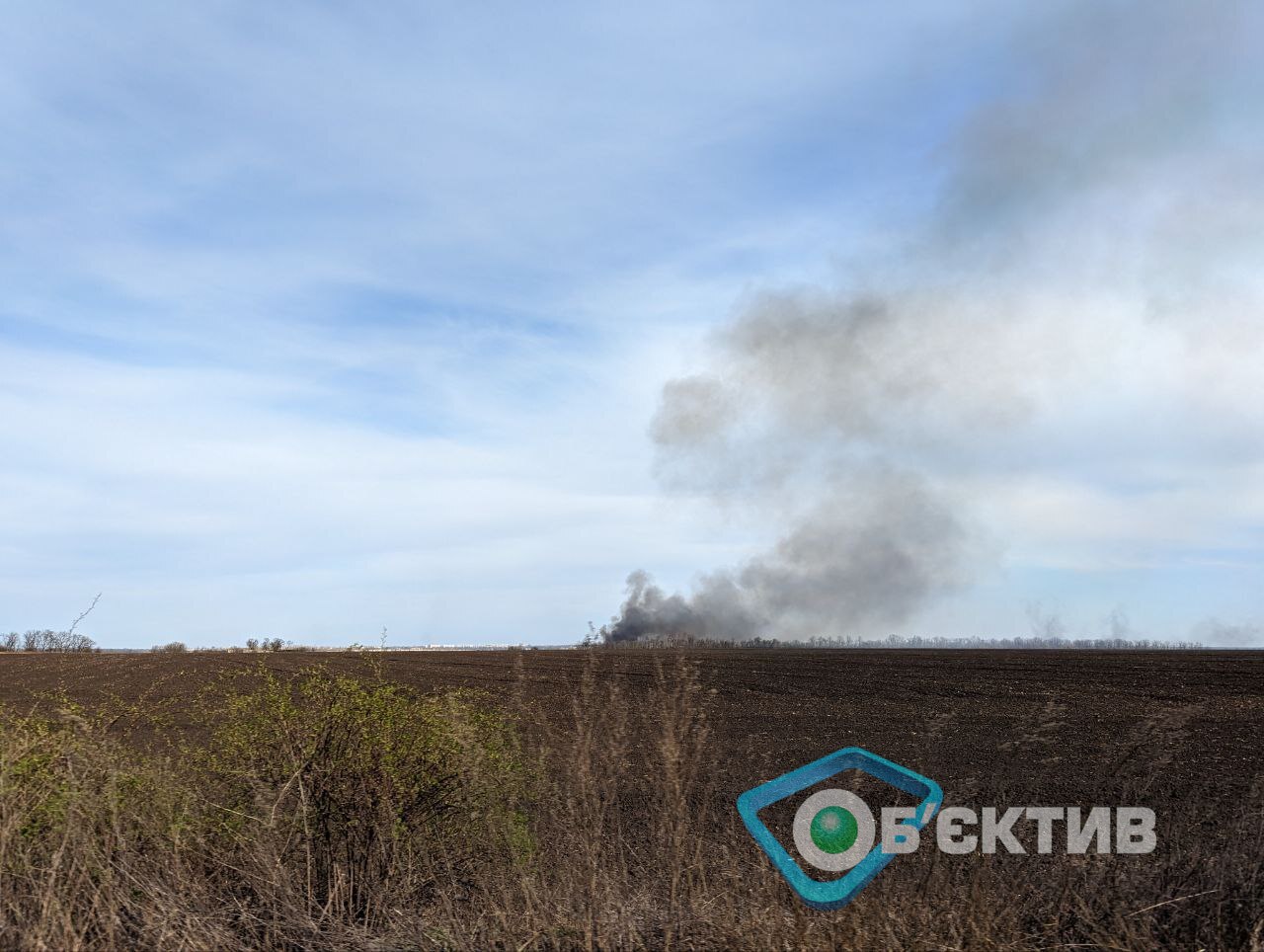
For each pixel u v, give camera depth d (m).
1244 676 31.59
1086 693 26.08
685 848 4.75
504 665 52.72
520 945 4.43
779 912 4.27
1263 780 5.37
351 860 5.50
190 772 5.77
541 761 5.61
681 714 4.89
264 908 4.98
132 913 4.69
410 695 6.22
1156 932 4.23
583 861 4.81
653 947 4.29
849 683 31.27
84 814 4.96
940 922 4.22
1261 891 4.32
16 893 4.73
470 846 5.70
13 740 5.43
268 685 6.14
